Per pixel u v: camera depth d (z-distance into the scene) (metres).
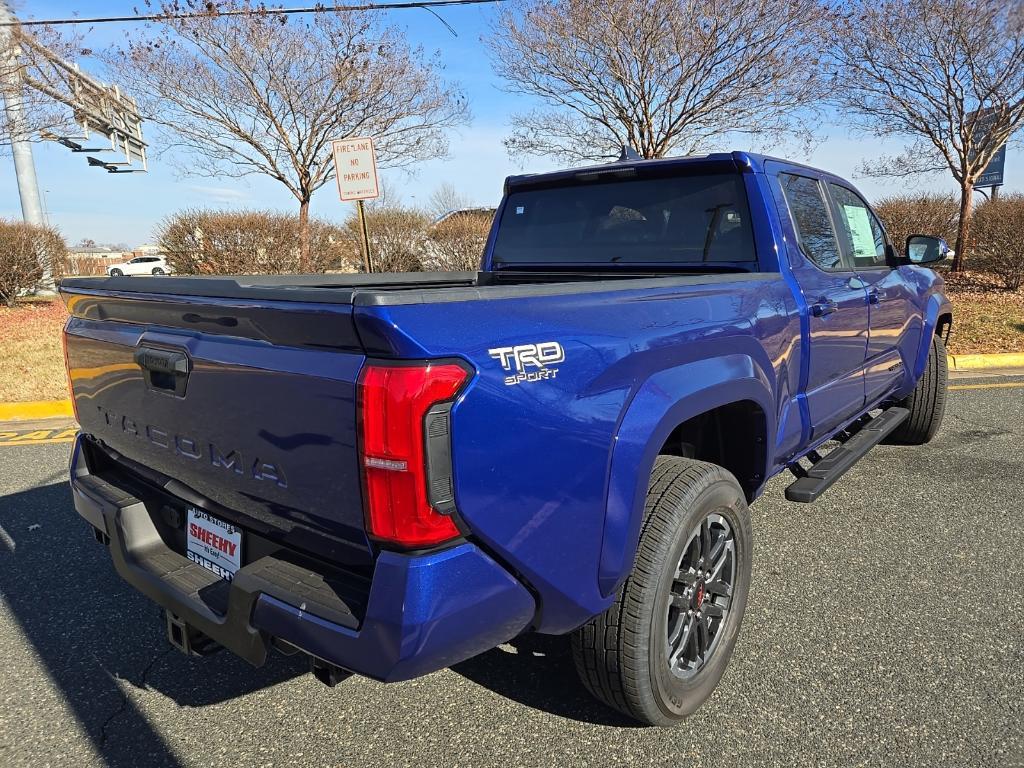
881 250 4.56
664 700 2.36
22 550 4.05
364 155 7.55
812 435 3.61
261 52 12.99
